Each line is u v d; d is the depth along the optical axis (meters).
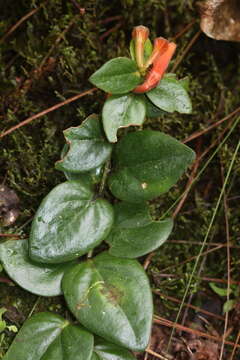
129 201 0.43
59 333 0.42
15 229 0.45
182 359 0.45
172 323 0.45
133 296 0.42
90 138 0.43
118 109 0.42
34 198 0.45
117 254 0.43
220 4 0.46
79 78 0.46
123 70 0.42
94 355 0.42
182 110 0.42
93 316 0.41
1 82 0.46
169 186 0.42
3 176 0.46
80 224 0.42
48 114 0.46
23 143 0.46
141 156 0.42
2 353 0.43
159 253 0.46
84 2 0.46
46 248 0.42
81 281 0.42
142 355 0.45
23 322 0.44
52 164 0.46
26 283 0.42
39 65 0.46
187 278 0.46
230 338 0.46
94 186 0.43
